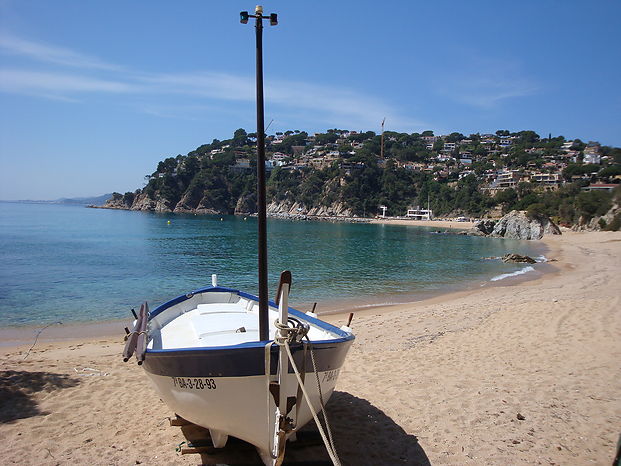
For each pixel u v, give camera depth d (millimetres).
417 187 166125
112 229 76500
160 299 19672
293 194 177250
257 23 5336
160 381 5332
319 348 4918
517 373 8328
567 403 6914
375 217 156000
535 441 5816
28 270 28375
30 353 10562
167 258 36938
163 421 6500
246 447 5633
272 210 179000
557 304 14719
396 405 7043
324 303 19234
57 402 7105
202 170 181375
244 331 6285
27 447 5641
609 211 71938
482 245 57250
